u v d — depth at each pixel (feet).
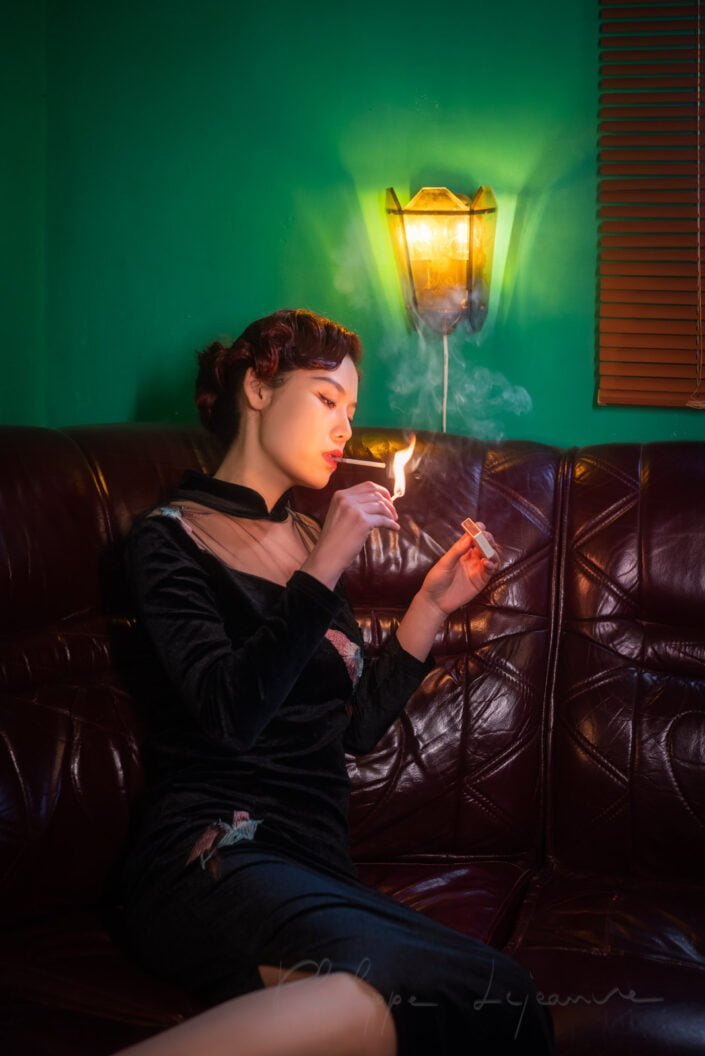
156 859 5.27
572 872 7.27
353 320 9.35
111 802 6.08
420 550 7.52
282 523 6.23
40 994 5.14
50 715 6.06
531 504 7.69
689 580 7.34
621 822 7.13
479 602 7.56
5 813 5.67
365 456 7.78
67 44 9.25
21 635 6.14
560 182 9.05
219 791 5.44
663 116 8.86
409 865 7.26
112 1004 5.01
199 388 6.39
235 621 5.67
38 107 9.21
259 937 4.77
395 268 9.25
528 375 9.23
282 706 5.74
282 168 9.29
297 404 5.99
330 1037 4.24
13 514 6.12
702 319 8.92
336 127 9.23
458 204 8.60
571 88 8.96
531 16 8.96
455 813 7.28
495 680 7.40
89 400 9.45
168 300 9.39
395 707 6.41
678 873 7.05
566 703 7.41
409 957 4.54
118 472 6.85
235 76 9.25
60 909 5.91
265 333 5.99
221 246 9.37
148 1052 4.12
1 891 5.62
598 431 9.20
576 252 9.09
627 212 8.94
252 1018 4.21
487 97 9.07
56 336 9.39
